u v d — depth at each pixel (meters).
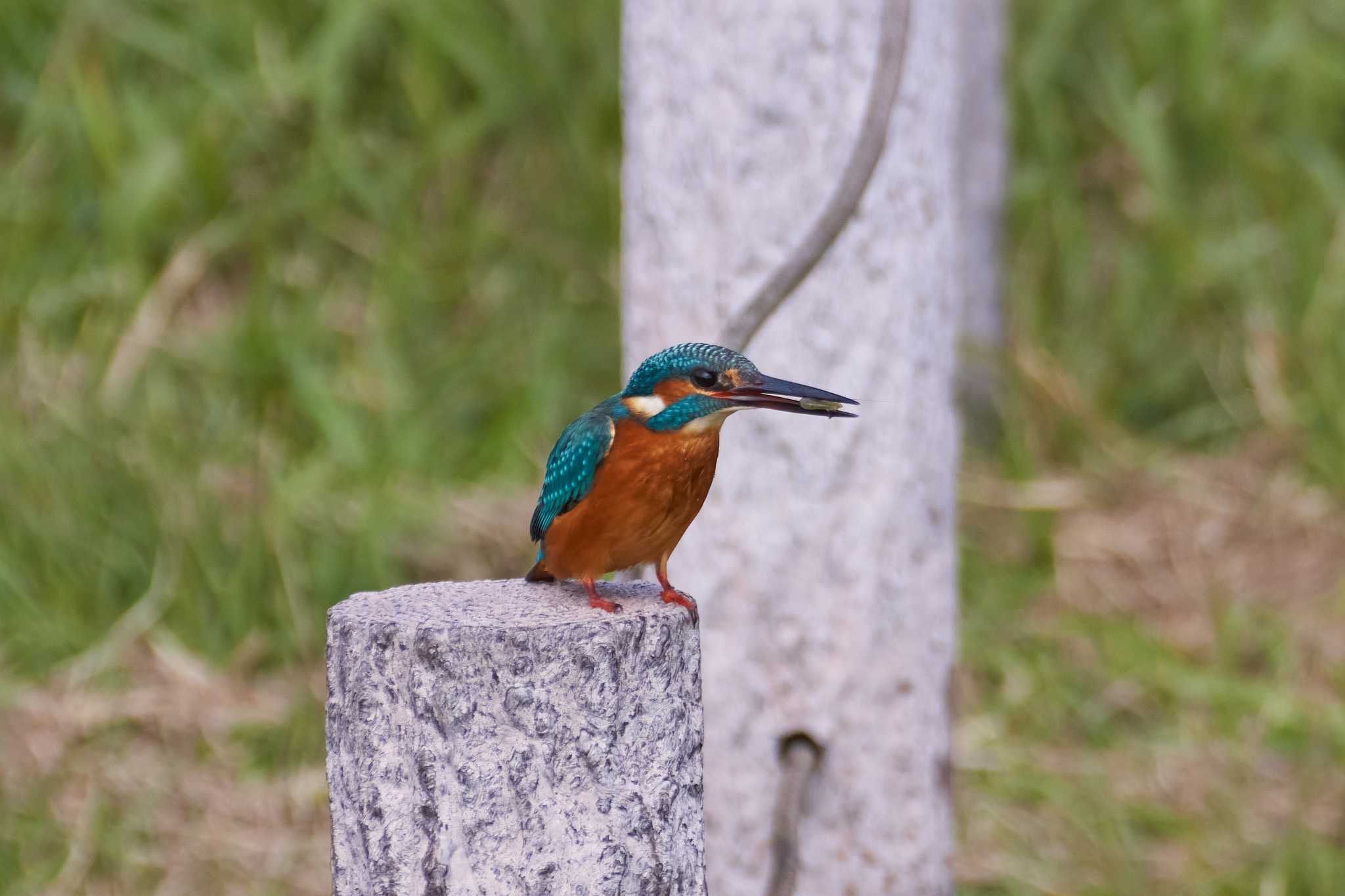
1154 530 13.58
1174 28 16.22
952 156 7.42
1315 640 12.10
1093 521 13.73
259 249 13.91
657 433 4.59
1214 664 11.88
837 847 7.15
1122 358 15.27
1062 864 9.59
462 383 13.58
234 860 9.57
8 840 9.55
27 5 15.03
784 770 7.07
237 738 10.64
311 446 12.90
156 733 10.62
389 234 14.13
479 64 14.78
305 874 9.48
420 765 3.89
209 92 14.45
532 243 14.44
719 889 7.18
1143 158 14.83
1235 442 14.80
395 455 12.59
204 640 11.40
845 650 7.00
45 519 11.73
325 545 11.65
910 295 6.91
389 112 15.07
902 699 7.11
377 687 3.94
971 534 13.40
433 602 4.27
